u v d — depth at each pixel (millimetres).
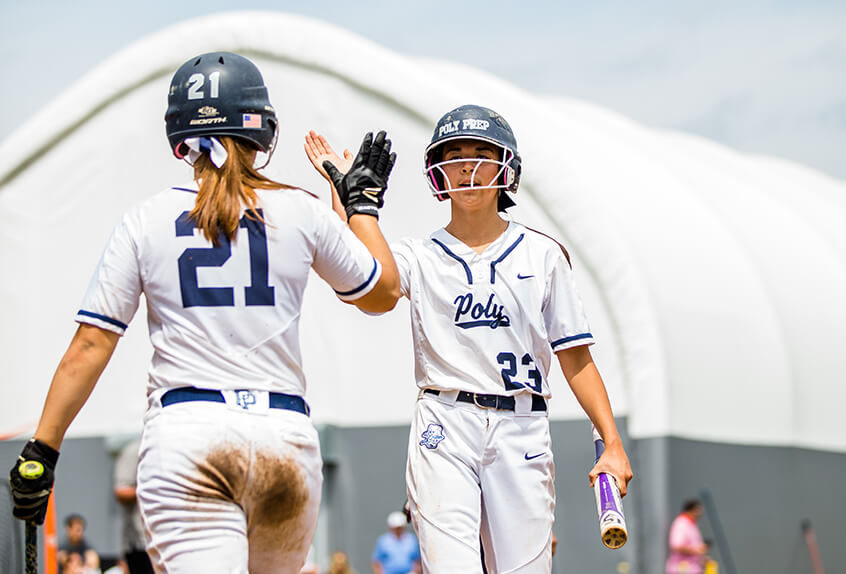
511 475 5703
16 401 22125
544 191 20078
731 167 32438
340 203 5336
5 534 10945
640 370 19797
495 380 5754
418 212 20406
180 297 4504
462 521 5617
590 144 24281
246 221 4570
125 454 9836
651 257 21234
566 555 19531
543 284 5883
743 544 21375
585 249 20016
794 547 22875
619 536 5266
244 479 4383
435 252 5934
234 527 4375
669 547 19297
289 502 4492
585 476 19625
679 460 19844
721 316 21875
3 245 22516
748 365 22266
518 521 5711
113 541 20922
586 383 5957
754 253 25281
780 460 22656
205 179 4641
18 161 22531
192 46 21875
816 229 29281
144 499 4402
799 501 23281
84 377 4508
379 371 20984
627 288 19875
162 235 4539
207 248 4523
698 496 20484
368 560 20469
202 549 4332
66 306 22266
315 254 4723
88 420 21422
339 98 20906
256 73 4852
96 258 22312
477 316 5797
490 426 5699
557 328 5934
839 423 24688
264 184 4715
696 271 22000
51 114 22562
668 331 20141
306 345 21344
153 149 22219
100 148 22438
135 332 21625
